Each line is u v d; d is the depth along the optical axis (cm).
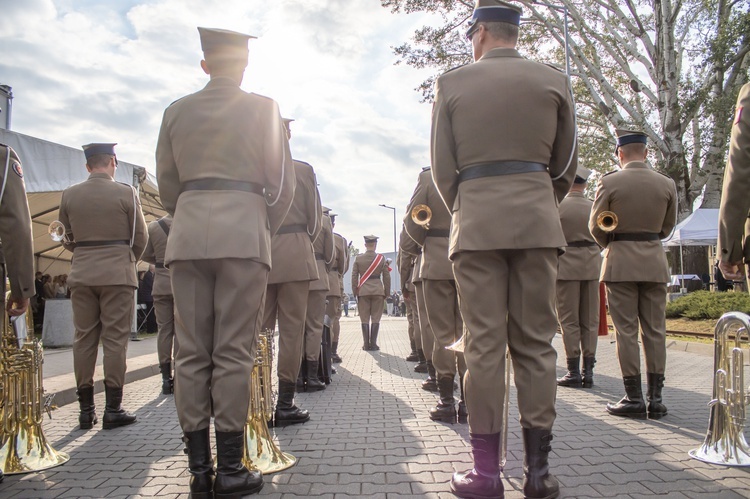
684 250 2038
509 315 315
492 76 316
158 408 589
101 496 327
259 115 344
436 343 493
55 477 363
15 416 385
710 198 1947
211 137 333
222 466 313
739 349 371
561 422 479
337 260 926
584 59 1986
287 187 351
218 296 326
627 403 499
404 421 492
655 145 1836
